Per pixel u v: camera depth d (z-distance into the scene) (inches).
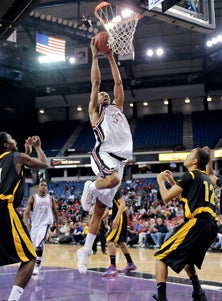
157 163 873.5
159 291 131.9
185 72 957.2
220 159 800.9
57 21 669.9
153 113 1062.4
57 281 217.5
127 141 129.3
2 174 129.0
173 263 132.5
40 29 701.9
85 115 1084.5
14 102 1004.6
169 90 992.2
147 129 994.7
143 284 206.1
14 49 841.5
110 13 227.8
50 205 266.8
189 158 146.6
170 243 134.9
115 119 129.3
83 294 178.4
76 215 690.8
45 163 136.6
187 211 135.7
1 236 123.6
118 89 137.9
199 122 978.1
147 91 1005.8
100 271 266.1
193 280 147.2
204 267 289.6
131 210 628.1
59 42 685.3
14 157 131.4
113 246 241.6
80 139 991.6
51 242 616.4
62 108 1096.8
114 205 241.3
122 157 126.6
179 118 1018.1
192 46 875.4
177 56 890.7
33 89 1037.2
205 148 165.3
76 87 1015.0
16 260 124.0
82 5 734.5
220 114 995.9
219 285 206.2
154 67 947.3
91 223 126.3
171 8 219.0
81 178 951.6
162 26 808.3
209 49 860.6
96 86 129.9
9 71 938.7
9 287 197.0
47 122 1090.7
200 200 136.6
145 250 451.8
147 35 850.1
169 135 946.1
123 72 957.2
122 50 188.7
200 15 232.1
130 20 206.2
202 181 139.1
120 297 170.7
